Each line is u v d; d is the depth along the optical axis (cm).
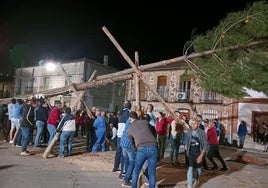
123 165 862
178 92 3089
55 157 1142
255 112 2580
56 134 1141
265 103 2545
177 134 1169
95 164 1045
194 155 788
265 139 2402
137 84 1182
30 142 1420
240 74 973
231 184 915
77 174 878
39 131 1327
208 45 1066
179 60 1120
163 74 3209
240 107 2650
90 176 865
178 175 972
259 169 1257
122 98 4122
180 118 1220
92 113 1558
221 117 2764
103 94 3869
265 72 977
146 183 782
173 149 1170
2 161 978
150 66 1188
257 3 981
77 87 1491
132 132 682
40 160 1054
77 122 1911
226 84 991
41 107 1327
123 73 1262
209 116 2842
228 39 1017
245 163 1427
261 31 974
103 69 3797
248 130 2581
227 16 1030
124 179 776
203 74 1048
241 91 997
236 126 2650
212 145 1122
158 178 912
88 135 1396
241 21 1004
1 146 1293
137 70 1194
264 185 938
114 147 1490
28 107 1134
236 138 2631
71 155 1218
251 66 987
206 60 1089
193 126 799
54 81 3903
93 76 1508
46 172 873
